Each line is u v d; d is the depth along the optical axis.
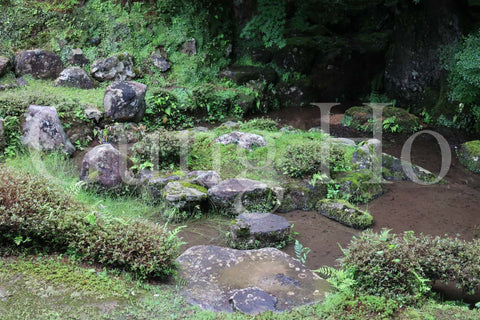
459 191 7.73
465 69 9.52
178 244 4.91
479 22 10.63
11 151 7.30
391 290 4.36
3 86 9.44
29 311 3.86
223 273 4.78
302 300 4.35
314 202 6.89
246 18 13.11
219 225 6.17
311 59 12.84
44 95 8.55
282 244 5.76
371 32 13.98
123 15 11.63
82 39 11.23
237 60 13.05
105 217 4.96
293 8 13.75
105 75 10.85
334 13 13.80
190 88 11.23
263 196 6.50
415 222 6.56
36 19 11.03
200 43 12.26
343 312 4.14
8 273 4.27
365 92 13.38
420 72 11.91
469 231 6.35
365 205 7.04
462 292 4.76
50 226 4.61
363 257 4.52
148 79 11.45
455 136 10.31
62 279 4.29
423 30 11.73
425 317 4.08
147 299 4.20
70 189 5.55
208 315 4.03
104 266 4.59
